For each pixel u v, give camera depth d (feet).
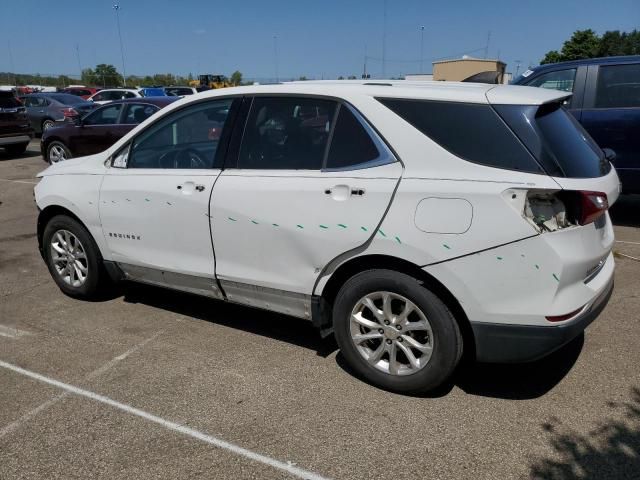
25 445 9.09
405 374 10.18
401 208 9.52
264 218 10.94
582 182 9.05
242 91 11.84
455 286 9.28
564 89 22.31
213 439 9.17
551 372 11.11
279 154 11.10
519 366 11.38
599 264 10.13
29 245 21.15
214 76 119.96
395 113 9.97
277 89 11.36
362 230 9.84
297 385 10.80
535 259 8.83
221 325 13.69
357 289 10.25
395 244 9.57
